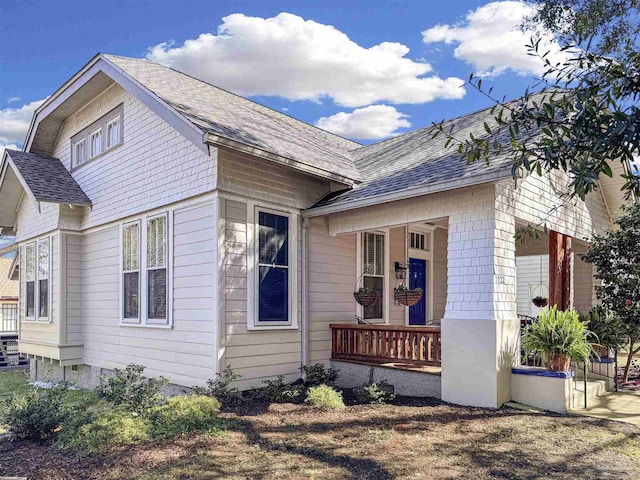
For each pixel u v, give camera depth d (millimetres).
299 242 9070
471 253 7246
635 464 4820
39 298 12141
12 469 4758
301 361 8867
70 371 11930
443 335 7422
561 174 9047
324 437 5617
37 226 12367
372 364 8555
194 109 8422
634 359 11672
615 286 9008
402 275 11438
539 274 18406
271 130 9906
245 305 8039
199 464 4785
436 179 7359
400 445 5336
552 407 6730
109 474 4578
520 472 4613
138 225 9633
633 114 2475
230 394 7352
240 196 8109
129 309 9758
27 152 12852
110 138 10820
